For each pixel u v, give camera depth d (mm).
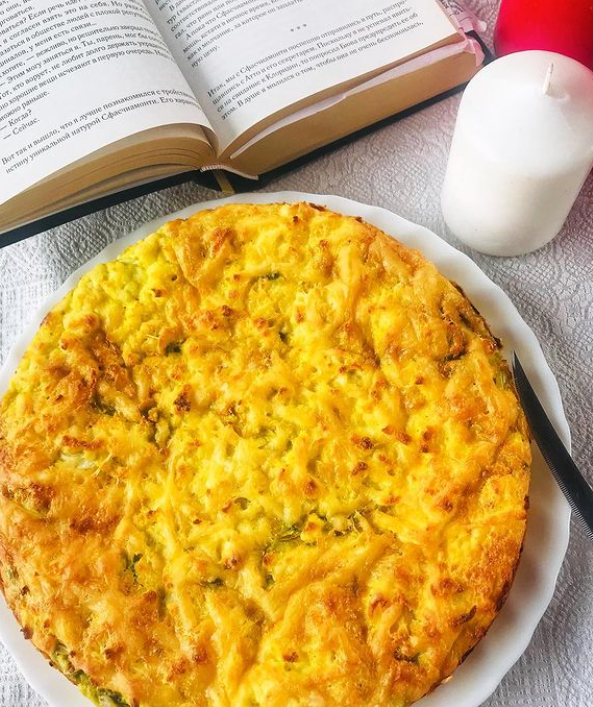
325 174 475
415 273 392
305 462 367
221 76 444
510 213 418
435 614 347
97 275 400
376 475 367
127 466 372
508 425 372
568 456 386
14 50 425
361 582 354
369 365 380
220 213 407
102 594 354
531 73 398
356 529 361
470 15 490
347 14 451
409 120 483
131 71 420
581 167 395
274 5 451
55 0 430
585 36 448
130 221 469
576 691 388
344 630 345
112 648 346
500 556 355
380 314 386
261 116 433
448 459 367
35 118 414
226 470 368
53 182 414
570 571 404
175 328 390
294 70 441
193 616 350
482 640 370
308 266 394
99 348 389
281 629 346
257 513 364
